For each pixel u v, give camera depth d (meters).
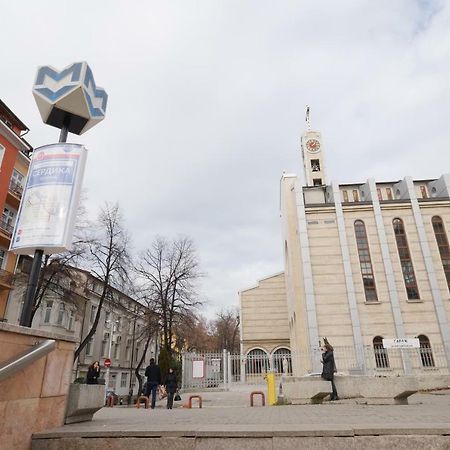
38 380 4.96
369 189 31.89
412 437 4.08
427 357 26.72
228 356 27.52
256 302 46.06
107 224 28.59
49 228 6.12
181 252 42.16
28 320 5.70
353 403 11.54
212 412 9.53
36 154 6.68
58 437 4.62
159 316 30.70
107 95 8.01
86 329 41.69
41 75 7.45
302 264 29.94
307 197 33.47
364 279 29.34
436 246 29.84
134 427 4.84
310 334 27.64
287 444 4.17
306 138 44.75
